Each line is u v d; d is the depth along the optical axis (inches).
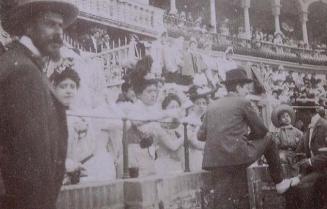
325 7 984.3
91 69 368.2
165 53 523.5
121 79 444.1
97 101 341.7
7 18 105.0
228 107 180.5
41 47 105.5
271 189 244.8
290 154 308.0
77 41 490.6
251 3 900.0
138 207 171.0
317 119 269.7
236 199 173.3
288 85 743.7
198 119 338.6
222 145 175.2
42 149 93.3
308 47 888.3
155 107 290.4
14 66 95.3
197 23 677.3
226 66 596.7
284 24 972.6
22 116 93.0
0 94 94.5
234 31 836.0
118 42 577.6
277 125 335.3
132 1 590.2
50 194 94.9
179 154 280.5
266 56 806.5
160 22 634.8
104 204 163.9
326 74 880.3
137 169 204.2
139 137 247.6
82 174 209.9
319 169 224.7
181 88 437.1
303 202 215.2
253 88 631.8
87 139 220.1
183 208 194.9
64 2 106.0
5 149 93.9
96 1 525.3
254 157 174.9
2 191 92.6
